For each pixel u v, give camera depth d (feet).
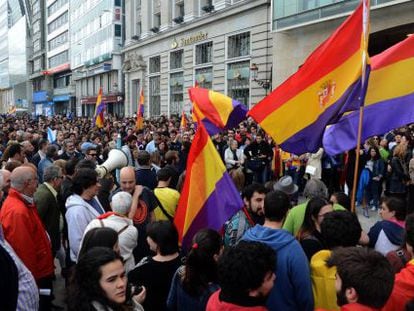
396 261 10.66
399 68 15.81
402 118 15.56
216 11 103.14
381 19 64.08
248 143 42.52
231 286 7.73
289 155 40.01
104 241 10.78
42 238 14.19
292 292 9.47
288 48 80.84
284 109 15.46
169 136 53.52
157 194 16.66
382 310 7.90
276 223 10.44
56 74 269.03
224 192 12.64
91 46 200.44
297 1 74.33
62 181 20.03
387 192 35.35
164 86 132.26
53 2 265.34
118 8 173.78
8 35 368.89
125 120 103.24
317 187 15.46
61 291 19.54
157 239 11.12
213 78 107.55
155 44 137.80
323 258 10.02
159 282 11.00
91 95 204.44
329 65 14.94
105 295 8.07
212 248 9.85
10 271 9.10
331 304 9.53
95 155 32.60
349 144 16.62
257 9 91.20
